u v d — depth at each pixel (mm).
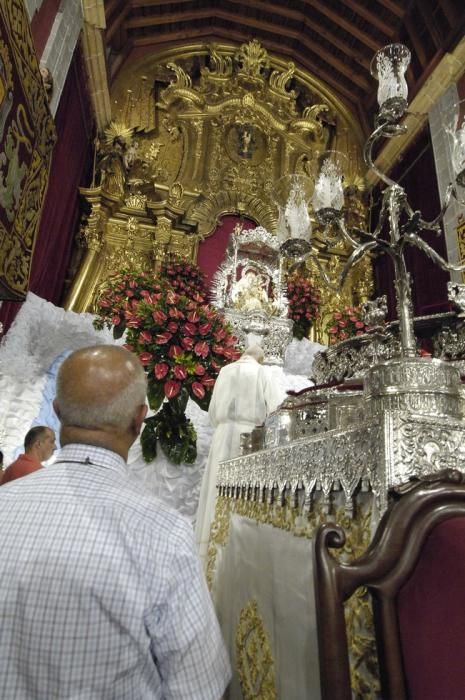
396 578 688
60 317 5129
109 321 4246
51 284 6547
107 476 940
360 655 835
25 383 4711
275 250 6746
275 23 9773
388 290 8445
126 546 840
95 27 6527
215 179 8836
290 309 6711
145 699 822
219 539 2283
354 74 9758
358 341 1593
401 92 1598
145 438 3082
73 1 5812
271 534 1435
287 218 1962
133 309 3252
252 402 2826
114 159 8062
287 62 10234
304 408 1514
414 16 7836
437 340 1640
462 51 6934
